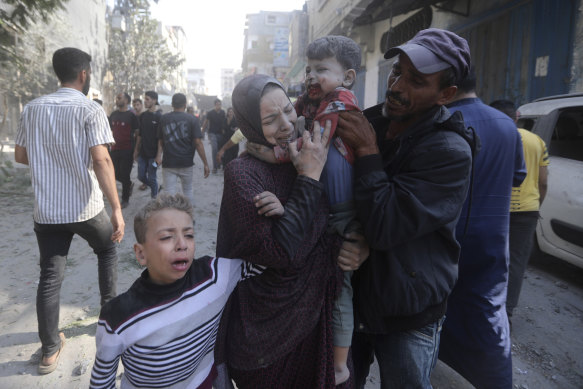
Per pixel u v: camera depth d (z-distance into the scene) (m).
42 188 2.26
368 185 1.23
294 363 1.36
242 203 1.20
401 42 10.17
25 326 2.89
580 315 3.25
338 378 1.40
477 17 7.12
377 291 1.34
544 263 4.36
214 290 1.31
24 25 6.44
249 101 1.20
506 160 1.83
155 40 25.55
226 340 1.43
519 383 2.43
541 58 5.70
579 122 3.77
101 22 15.80
